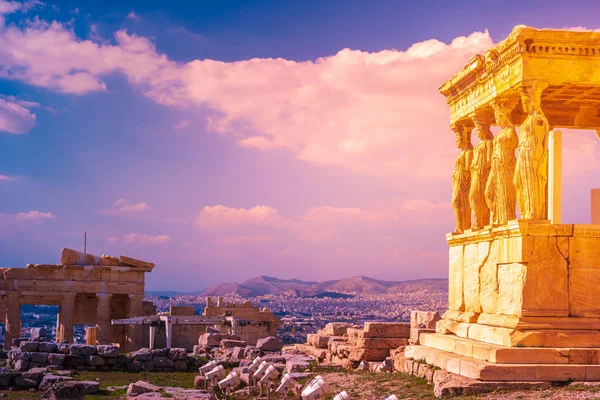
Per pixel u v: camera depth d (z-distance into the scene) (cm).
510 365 1991
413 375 2480
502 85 2303
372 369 3014
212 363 3098
